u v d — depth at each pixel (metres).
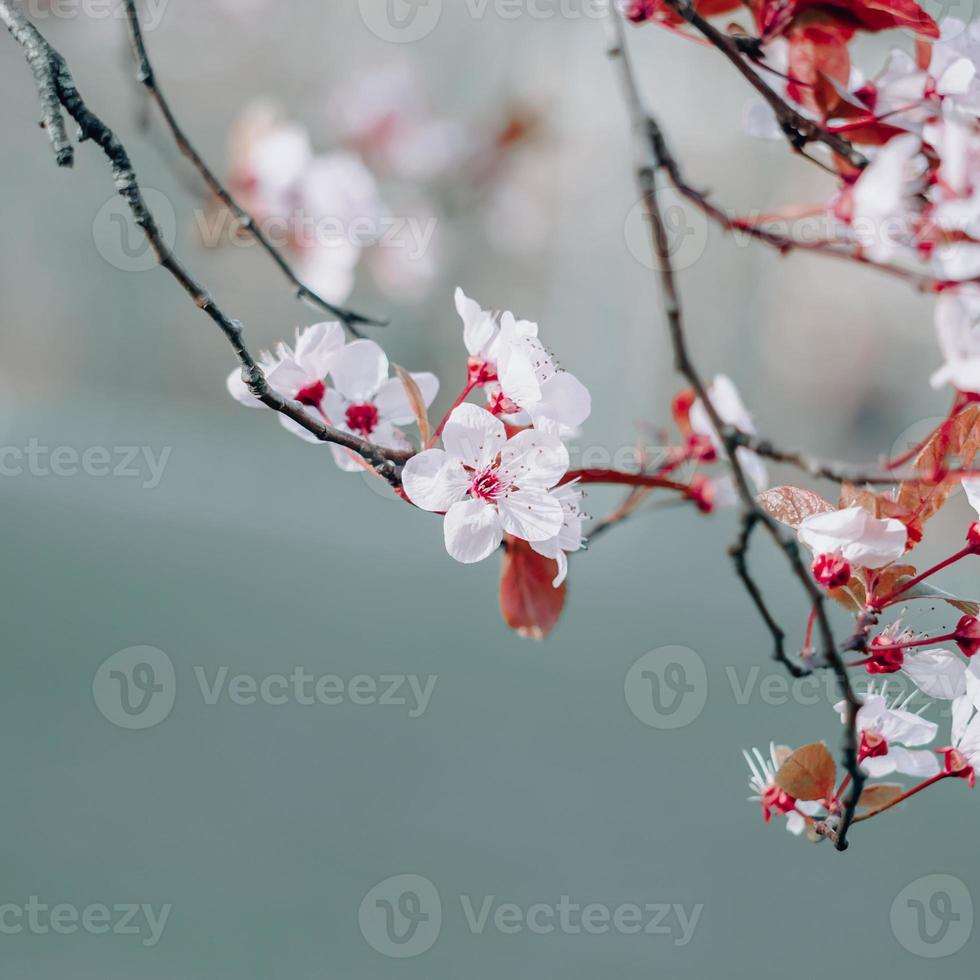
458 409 0.82
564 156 2.73
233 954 1.48
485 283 2.92
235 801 1.82
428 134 2.04
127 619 2.38
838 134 0.83
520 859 1.78
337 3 2.80
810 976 1.58
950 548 1.99
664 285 0.80
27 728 1.93
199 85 2.90
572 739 2.13
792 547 0.80
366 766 1.97
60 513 2.96
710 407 0.80
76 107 0.83
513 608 0.84
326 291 1.16
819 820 0.83
